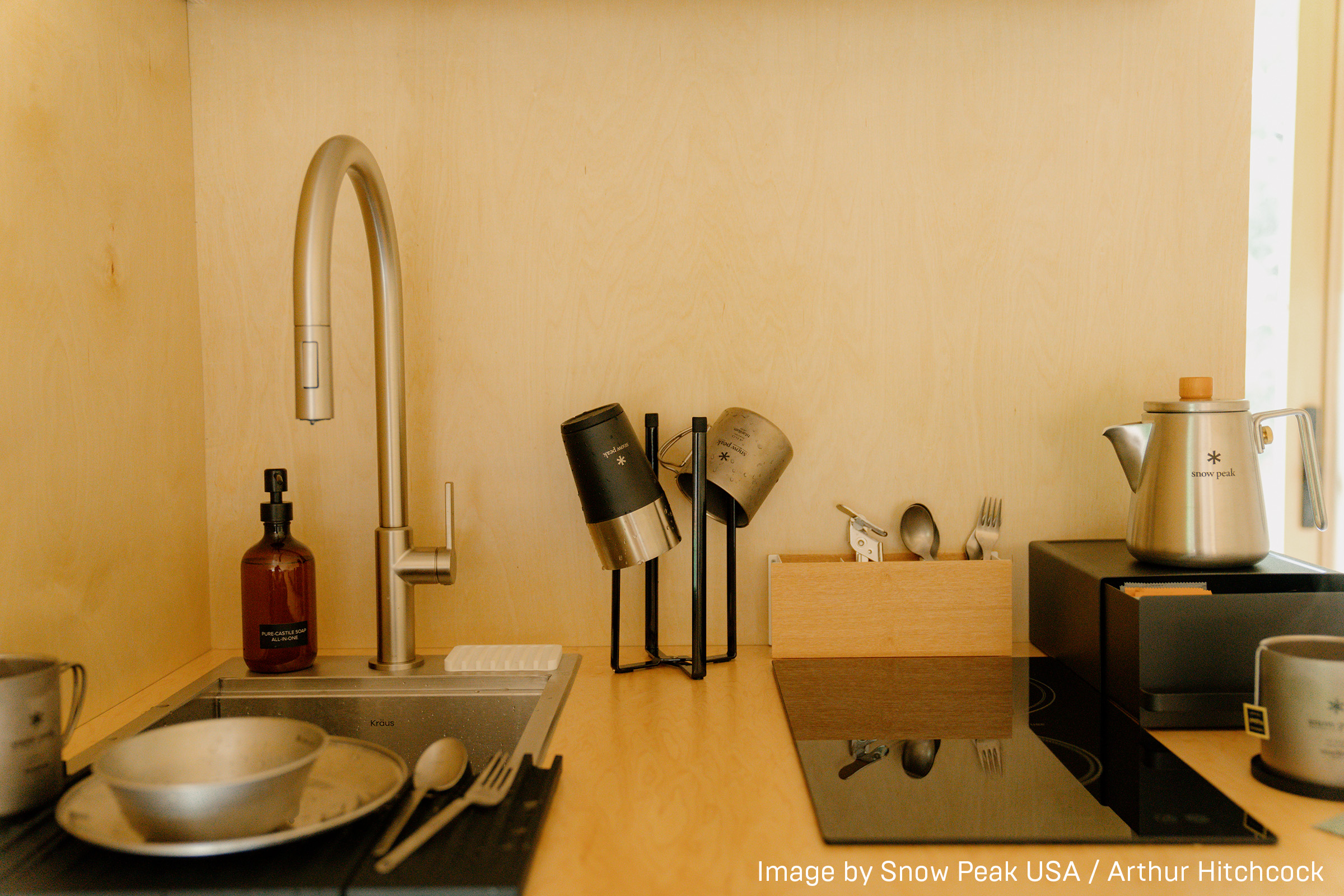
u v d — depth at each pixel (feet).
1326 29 5.06
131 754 2.21
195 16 3.85
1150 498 3.34
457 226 3.92
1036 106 3.92
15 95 2.73
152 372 3.52
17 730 2.21
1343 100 5.05
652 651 3.74
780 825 2.31
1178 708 2.97
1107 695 3.25
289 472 3.96
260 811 2.03
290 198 3.91
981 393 3.97
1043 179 3.93
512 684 3.48
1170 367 3.97
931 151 3.92
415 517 3.98
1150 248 3.95
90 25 3.13
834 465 3.98
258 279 3.92
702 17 3.89
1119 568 3.39
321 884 1.93
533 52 3.89
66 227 2.98
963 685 3.41
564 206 3.92
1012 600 4.02
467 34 3.89
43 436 2.86
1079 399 3.98
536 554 3.99
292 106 3.89
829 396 3.97
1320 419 5.21
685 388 3.96
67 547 2.99
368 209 3.32
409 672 3.49
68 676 2.98
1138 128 3.92
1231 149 3.92
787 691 3.36
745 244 3.93
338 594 4.00
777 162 3.92
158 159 3.59
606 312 3.94
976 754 2.78
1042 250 3.95
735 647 3.76
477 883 1.93
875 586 3.74
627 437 3.37
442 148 3.91
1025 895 1.98
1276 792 2.50
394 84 3.89
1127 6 3.89
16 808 2.21
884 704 3.22
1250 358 5.28
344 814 2.15
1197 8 3.89
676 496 3.95
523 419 3.96
